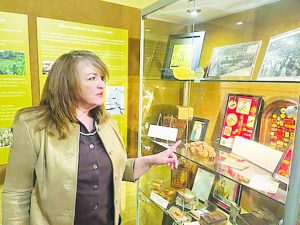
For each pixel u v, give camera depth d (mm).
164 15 1505
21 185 918
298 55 954
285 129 1038
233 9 1294
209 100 1468
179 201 1530
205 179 1452
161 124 1672
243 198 1211
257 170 1099
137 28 1793
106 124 1115
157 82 1672
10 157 907
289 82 966
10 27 1334
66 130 916
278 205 1014
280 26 1086
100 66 971
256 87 1202
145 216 1801
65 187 896
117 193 1086
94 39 1611
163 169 1687
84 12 1554
